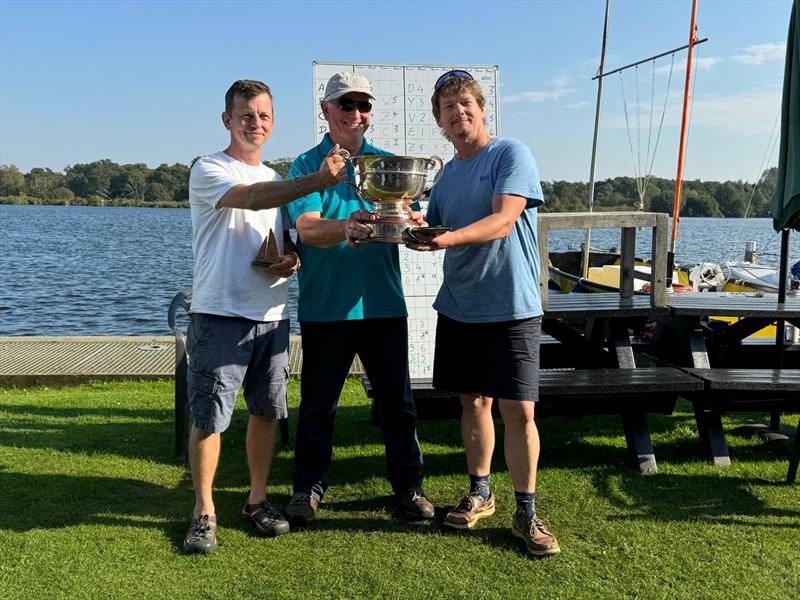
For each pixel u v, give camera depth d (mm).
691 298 5004
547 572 2846
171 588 2703
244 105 3086
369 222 2893
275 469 4148
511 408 3088
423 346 5348
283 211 3301
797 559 2943
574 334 5074
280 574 2824
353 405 5641
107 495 3619
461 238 2768
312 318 3342
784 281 4797
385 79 5238
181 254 34625
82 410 5414
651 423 5109
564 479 3893
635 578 2793
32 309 17766
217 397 3061
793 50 4262
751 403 4199
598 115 14234
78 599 2600
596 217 4305
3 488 3682
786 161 4441
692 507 3498
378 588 2713
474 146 3164
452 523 3250
